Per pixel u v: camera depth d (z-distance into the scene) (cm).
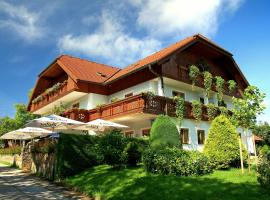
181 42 2522
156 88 2214
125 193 1002
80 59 3052
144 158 1298
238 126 1374
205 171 1287
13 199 1036
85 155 1509
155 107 1931
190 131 2183
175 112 2055
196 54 2553
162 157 1260
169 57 2031
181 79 2245
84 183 1230
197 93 2581
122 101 2058
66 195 1120
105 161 1412
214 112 2358
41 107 3209
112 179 1198
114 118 2111
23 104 4578
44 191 1198
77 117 2381
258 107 1323
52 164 1539
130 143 1464
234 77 2886
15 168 2180
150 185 1041
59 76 3141
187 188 984
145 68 2228
